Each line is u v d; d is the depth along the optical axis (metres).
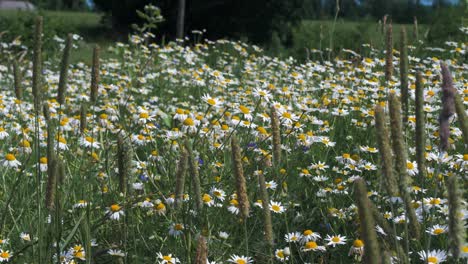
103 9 25.66
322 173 4.44
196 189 2.41
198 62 9.96
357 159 4.37
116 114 5.54
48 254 2.58
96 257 3.10
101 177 3.83
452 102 1.72
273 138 2.83
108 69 8.99
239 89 7.30
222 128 4.69
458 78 6.83
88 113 5.75
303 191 4.21
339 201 3.90
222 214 3.54
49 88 7.69
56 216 2.47
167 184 3.78
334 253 3.35
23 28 13.14
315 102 5.90
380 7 15.90
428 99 5.35
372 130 5.11
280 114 4.59
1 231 3.19
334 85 6.57
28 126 5.17
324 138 4.80
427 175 3.75
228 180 3.83
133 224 3.31
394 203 3.46
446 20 11.49
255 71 8.76
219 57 10.30
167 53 10.06
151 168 4.20
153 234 3.37
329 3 23.27
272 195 3.67
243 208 2.14
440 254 2.67
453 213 1.56
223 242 3.19
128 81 7.82
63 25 14.11
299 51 13.12
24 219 3.42
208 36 23.48
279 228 3.43
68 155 4.22
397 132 1.71
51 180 2.37
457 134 4.39
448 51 9.45
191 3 22.78
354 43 12.31
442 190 3.56
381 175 1.71
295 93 6.43
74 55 12.77
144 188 3.67
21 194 3.72
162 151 4.59
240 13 22.62
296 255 3.41
